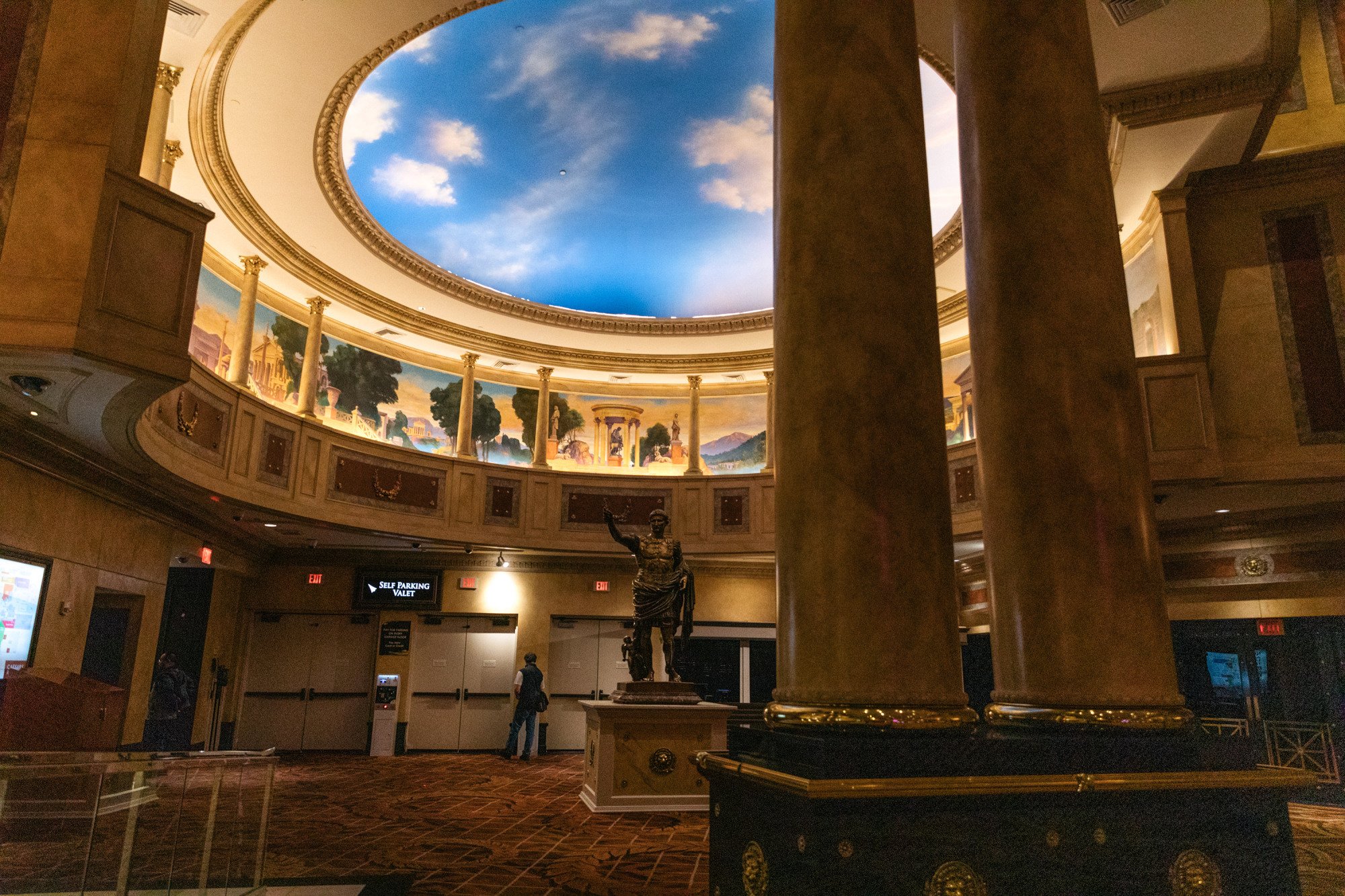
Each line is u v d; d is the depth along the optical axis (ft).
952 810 8.71
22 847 13.92
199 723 45.29
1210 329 29.63
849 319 9.68
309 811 28.04
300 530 45.06
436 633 52.60
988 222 12.22
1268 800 9.74
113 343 17.80
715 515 52.03
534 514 51.03
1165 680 10.48
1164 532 37.83
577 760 47.26
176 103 31.12
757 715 36.83
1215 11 23.56
